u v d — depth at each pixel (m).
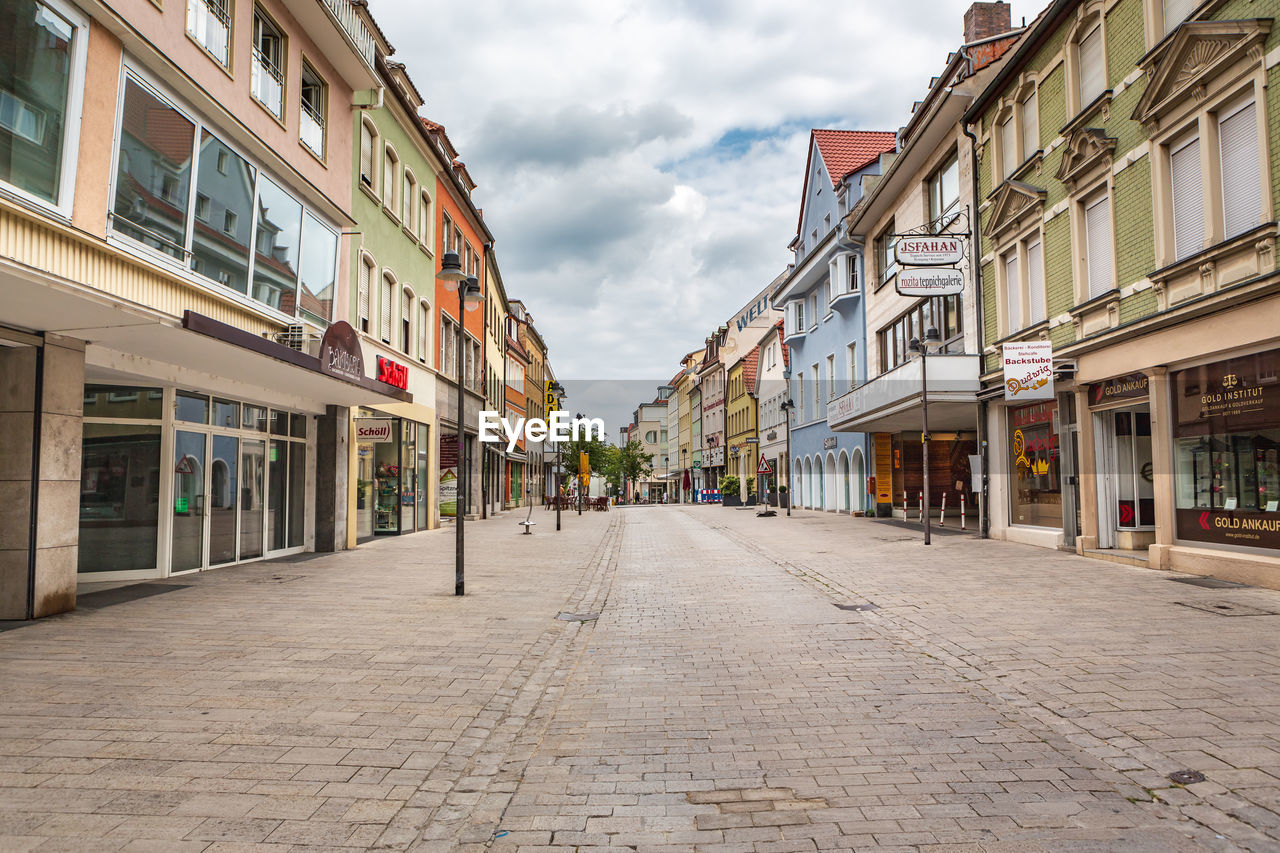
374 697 5.97
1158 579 11.06
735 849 3.59
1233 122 10.61
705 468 71.44
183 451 12.34
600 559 15.92
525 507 48.28
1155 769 4.42
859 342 29.56
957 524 23.66
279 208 12.95
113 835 3.63
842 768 4.56
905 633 8.20
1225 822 3.74
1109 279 13.53
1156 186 12.02
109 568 11.52
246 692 6.01
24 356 8.57
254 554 14.52
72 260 8.16
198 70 10.45
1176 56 11.25
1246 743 4.76
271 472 15.06
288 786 4.26
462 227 29.56
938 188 21.84
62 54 7.95
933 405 19.39
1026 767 4.51
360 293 18.83
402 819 3.89
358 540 19.23
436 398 25.25
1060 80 15.11
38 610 8.61
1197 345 11.16
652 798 4.20
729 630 8.62
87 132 8.28
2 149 7.26
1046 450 16.23
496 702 5.91
